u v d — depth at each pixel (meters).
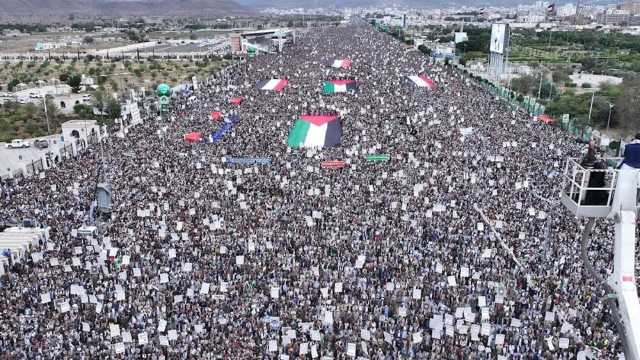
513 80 126.94
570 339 30.23
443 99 97.81
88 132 82.81
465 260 39.44
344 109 87.50
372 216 46.75
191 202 49.91
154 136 72.94
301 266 38.69
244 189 53.03
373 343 30.09
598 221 45.28
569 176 20.67
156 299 34.59
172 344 30.05
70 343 30.27
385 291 35.66
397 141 69.00
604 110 97.12
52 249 41.31
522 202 49.72
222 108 89.38
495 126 78.06
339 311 33.44
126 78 146.88
